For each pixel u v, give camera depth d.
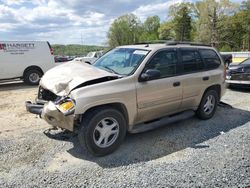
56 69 4.68
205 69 5.43
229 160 3.72
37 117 5.90
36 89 10.31
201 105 5.45
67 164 3.63
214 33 50.59
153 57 4.43
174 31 63.03
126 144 4.33
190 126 5.24
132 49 4.79
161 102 4.52
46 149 4.10
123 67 4.41
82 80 3.78
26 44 11.29
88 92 3.64
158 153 3.99
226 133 4.84
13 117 5.93
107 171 3.44
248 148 4.14
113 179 3.24
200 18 52.34
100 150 3.82
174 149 4.13
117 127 3.99
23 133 4.81
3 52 10.73
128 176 3.31
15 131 4.93
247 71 8.73
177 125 5.30
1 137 4.61
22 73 11.34
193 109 5.35
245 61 9.99
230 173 3.36
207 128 5.12
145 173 3.38
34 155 3.89
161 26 66.44
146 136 4.69
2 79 10.91
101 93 3.71
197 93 5.22
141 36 83.25
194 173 3.37
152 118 4.59
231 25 52.00
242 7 58.00
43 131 4.91
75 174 3.36
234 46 54.00
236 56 19.22
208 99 5.62
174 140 4.50
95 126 3.72
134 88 4.07
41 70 11.77
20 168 3.50
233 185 3.10
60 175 3.33
